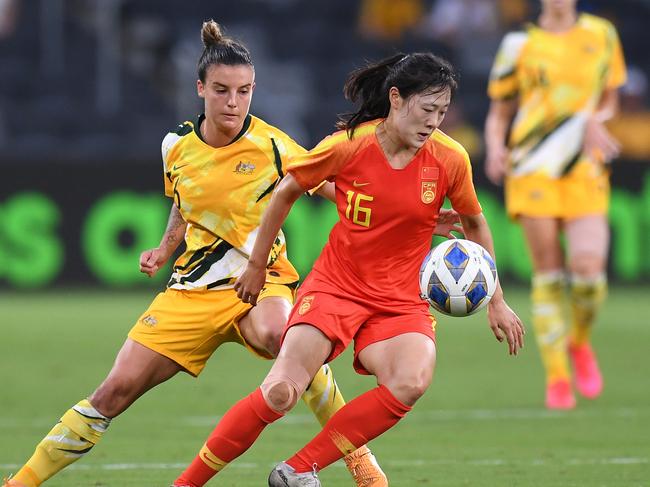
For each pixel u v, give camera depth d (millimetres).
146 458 24500
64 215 62938
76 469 23109
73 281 63188
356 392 34656
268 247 18375
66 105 76750
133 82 79812
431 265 18547
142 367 19031
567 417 30922
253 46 83562
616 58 34562
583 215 33844
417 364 17516
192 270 19672
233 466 23625
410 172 18094
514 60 34281
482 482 21828
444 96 17406
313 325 17938
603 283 33938
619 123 77062
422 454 25250
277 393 17469
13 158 62312
